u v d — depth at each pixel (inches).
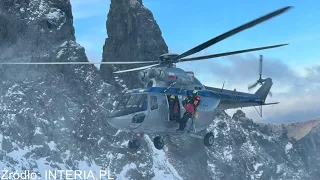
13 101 3693.4
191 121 1398.9
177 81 1387.8
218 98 1499.8
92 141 4047.7
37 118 3745.1
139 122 1333.7
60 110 3996.1
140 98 1353.3
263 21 971.9
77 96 4256.9
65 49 4308.6
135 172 4035.4
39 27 4178.2
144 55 4717.0
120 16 4822.8
